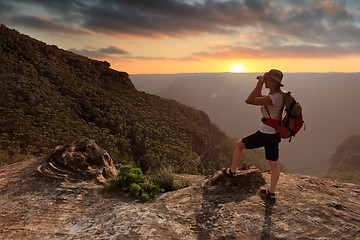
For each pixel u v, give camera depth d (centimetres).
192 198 327
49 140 3725
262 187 332
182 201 321
